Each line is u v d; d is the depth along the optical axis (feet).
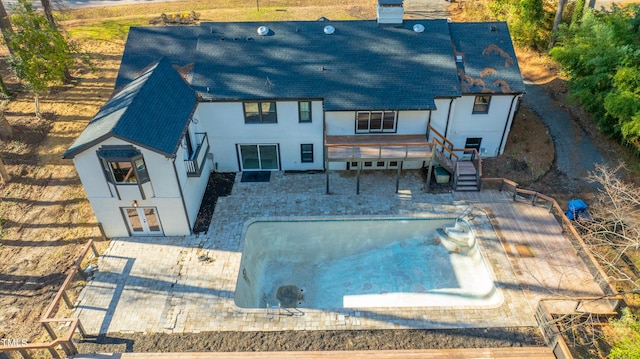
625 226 64.90
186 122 68.03
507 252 64.80
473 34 82.99
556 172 80.23
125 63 80.12
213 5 149.69
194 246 67.26
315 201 75.66
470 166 78.59
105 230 68.39
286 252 70.03
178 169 63.77
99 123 62.69
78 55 118.73
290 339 53.93
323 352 52.26
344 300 62.69
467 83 77.30
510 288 59.41
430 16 135.23
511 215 71.51
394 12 81.46
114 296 59.52
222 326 55.62
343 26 83.82
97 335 54.54
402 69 78.33
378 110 74.23
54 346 51.06
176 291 60.18
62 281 61.82
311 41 81.82
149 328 55.36
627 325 53.01
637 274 60.49
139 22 136.67
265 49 80.79
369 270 66.80
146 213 66.74
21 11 85.87
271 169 84.43
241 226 70.85
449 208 73.51
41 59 87.76
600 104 83.56
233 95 74.64
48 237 68.90
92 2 154.20
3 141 87.30
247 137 79.66
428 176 75.87
